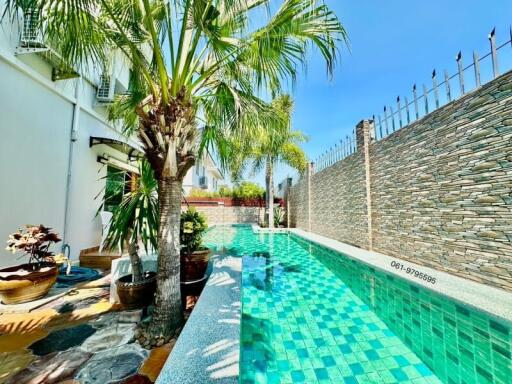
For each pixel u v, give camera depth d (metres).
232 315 2.46
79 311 3.17
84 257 5.79
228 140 3.83
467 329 2.84
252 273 5.37
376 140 6.62
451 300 3.15
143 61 2.88
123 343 2.45
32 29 2.33
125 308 3.07
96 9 2.26
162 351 2.32
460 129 4.01
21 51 4.25
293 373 2.20
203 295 2.96
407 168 5.33
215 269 4.07
